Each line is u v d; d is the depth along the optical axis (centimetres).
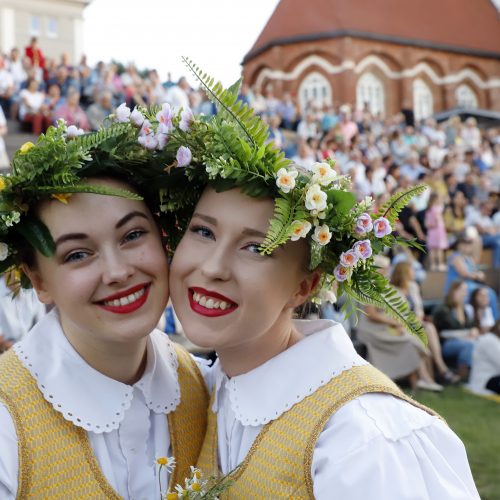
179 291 165
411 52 3225
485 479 463
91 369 167
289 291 165
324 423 155
